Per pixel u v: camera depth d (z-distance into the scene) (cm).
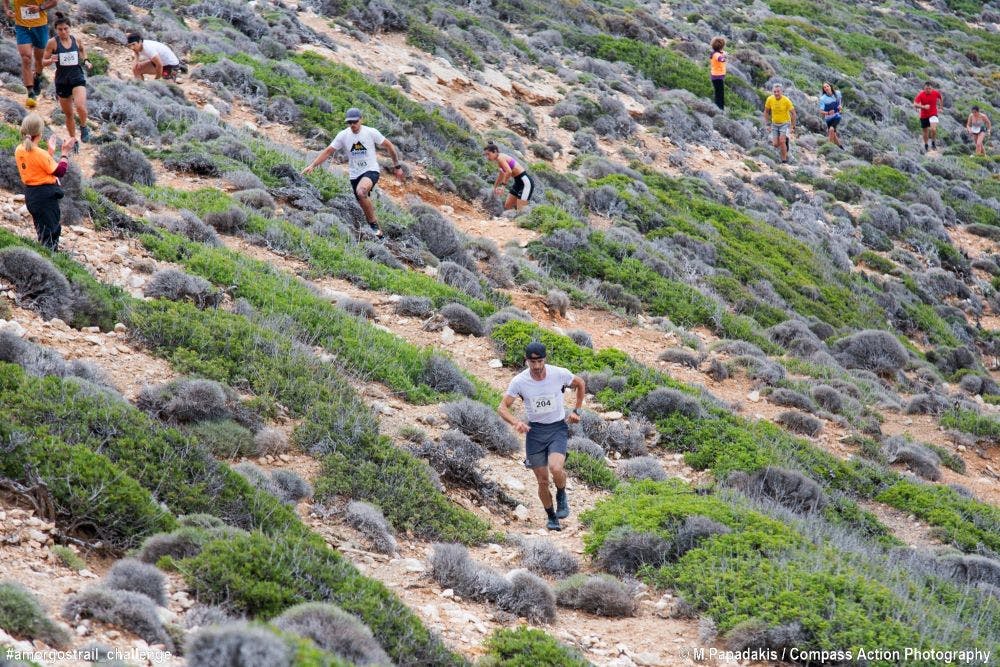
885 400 4959
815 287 6794
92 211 3656
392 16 8662
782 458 3631
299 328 3478
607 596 2331
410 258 4753
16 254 2898
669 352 4600
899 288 7562
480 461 3159
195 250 3772
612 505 2906
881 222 8688
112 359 2819
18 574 1723
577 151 7850
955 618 2489
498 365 3925
